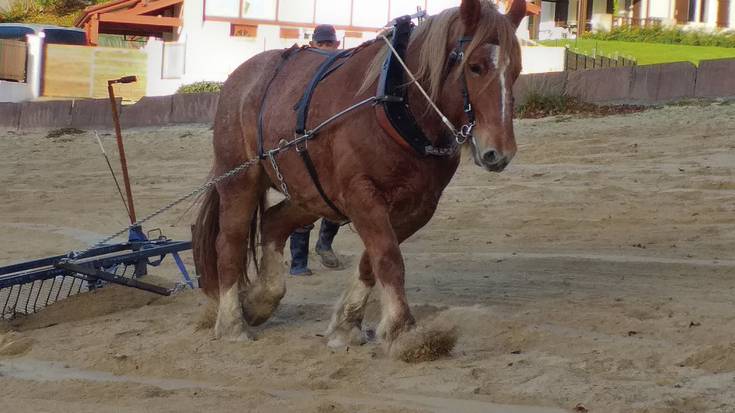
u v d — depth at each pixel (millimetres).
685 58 36250
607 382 6051
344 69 6898
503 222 12797
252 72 7828
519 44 6199
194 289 9547
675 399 5629
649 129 18750
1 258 12633
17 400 6309
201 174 19625
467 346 7059
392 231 6512
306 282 9891
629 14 47344
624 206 13023
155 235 13836
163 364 7027
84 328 8273
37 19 55031
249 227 7816
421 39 6484
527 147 18281
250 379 6590
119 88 33688
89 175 20547
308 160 6934
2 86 32812
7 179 20812
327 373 6547
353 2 37656
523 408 5719
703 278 9031
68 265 8430
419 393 6066
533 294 8664
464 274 9875
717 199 12930
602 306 7961
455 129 6273
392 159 6414
